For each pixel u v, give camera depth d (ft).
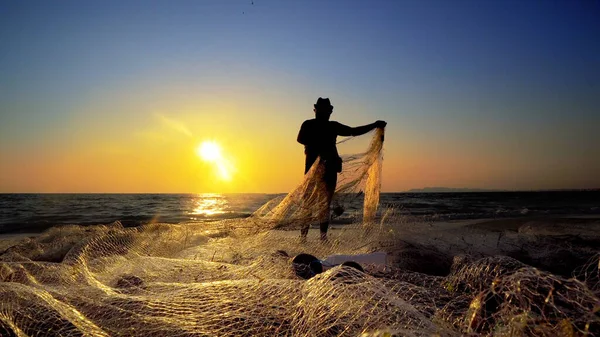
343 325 6.67
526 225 28.22
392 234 19.10
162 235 16.62
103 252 14.28
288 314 7.57
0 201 135.64
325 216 19.79
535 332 5.33
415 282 10.54
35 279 11.07
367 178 22.12
